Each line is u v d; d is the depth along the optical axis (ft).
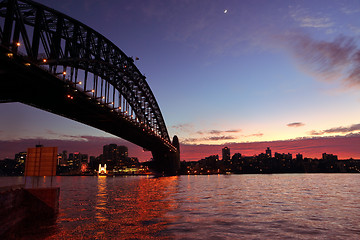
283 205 101.35
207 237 52.31
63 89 183.52
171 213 81.92
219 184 294.46
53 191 79.41
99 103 241.35
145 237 52.60
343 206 98.07
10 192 65.92
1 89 173.37
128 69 305.53
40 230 59.21
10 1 134.51
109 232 56.75
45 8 157.07
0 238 53.16
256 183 316.81
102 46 238.89
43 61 152.15
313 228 60.08
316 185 260.83
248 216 76.23
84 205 104.88
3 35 129.90
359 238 51.55
